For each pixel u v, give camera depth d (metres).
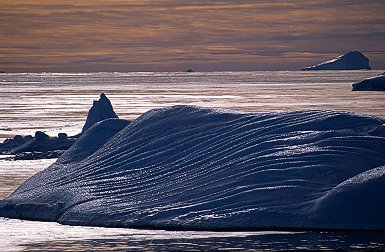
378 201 52.03
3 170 88.56
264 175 57.22
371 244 48.47
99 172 66.06
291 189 55.00
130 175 64.25
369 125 62.38
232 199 55.56
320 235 50.78
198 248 48.56
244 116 67.06
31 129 145.50
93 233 54.06
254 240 49.91
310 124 63.06
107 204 59.41
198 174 60.75
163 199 58.34
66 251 48.69
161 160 65.25
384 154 58.12
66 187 64.44
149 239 51.41
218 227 53.16
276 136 62.50
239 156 61.16
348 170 56.12
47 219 60.28
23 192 66.44
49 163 95.31
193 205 56.12
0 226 57.62
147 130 70.31
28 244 50.91
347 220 51.59
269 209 53.62
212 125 67.38
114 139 71.44
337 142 59.34
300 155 58.53
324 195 53.47
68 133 135.62
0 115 185.00
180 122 69.62
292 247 48.16
